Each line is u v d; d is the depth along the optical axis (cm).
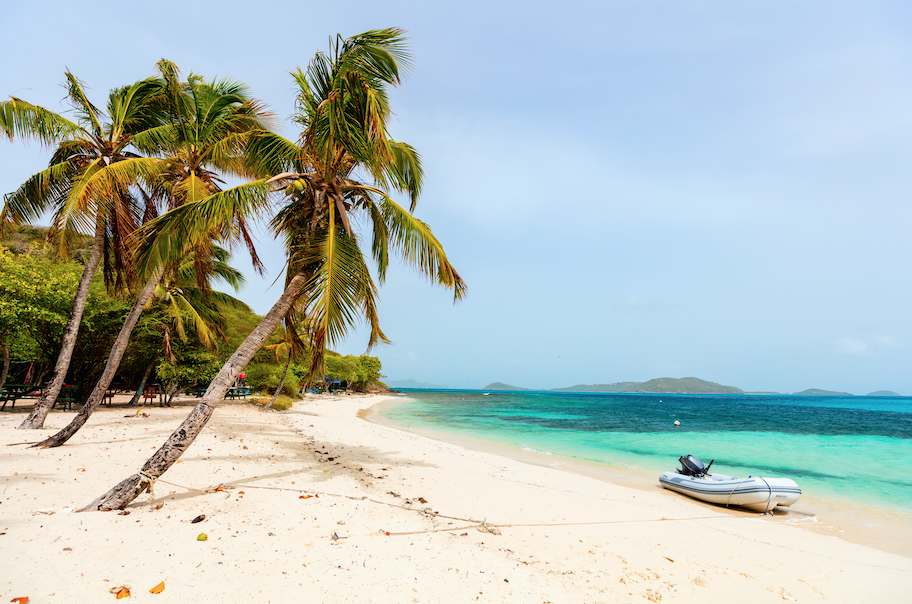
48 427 1134
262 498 598
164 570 357
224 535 450
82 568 347
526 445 1762
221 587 337
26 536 399
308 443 1235
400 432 1950
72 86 1088
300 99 799
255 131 778
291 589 343
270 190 738
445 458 1202
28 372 1870
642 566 488
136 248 653
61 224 931
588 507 760
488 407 5300
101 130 1116
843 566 557
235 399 2805
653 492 995
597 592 401
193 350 2112
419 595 353
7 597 292
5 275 1330
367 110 645
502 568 426
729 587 454
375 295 810
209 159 1067
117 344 965
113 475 671
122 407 1902
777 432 2570
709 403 9300
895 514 861
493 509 673
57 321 1448
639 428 2683
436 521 566
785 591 458
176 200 946
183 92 1088
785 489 838
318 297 651
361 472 866
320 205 756
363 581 370
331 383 6103
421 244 808
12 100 995
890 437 2333
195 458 852
